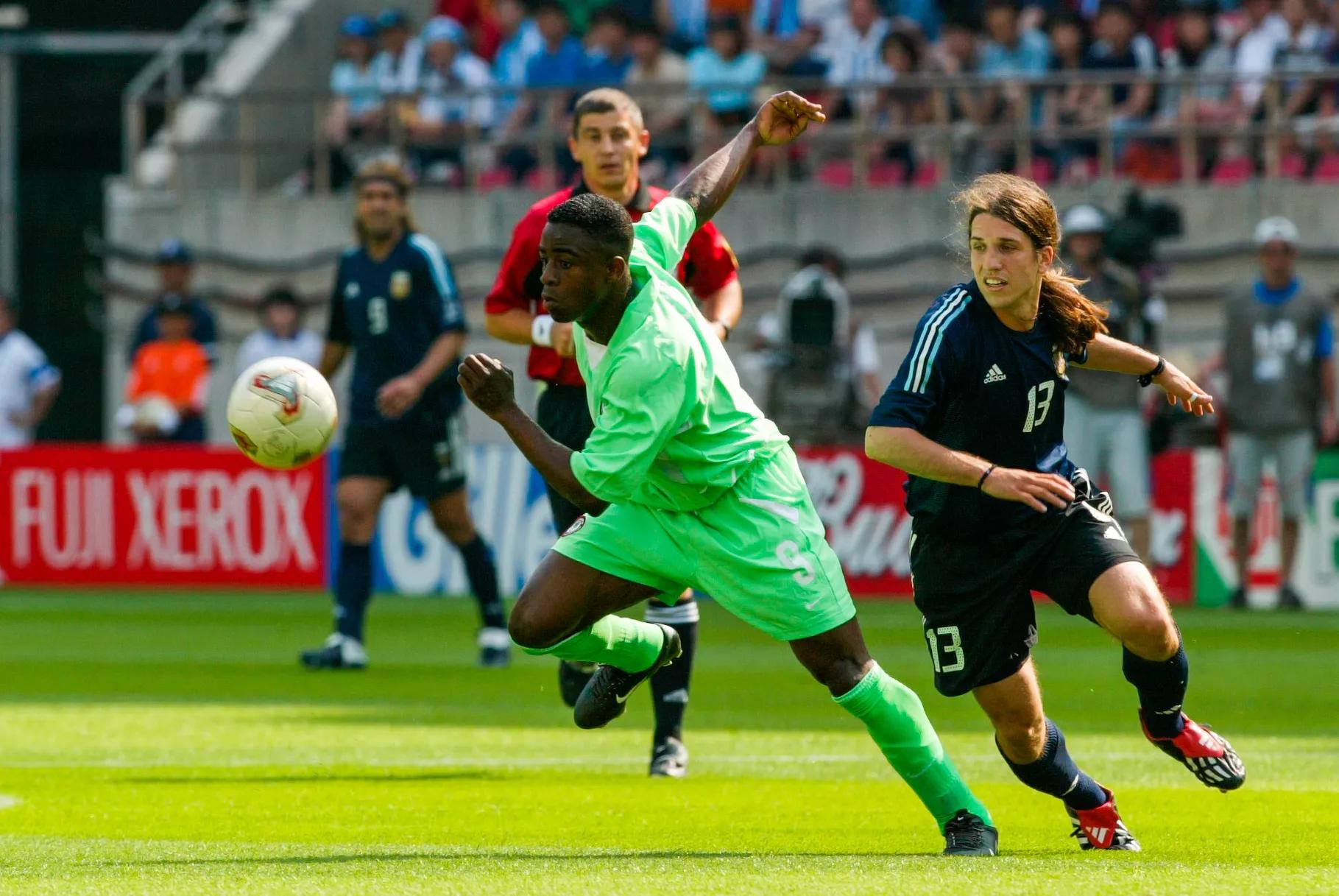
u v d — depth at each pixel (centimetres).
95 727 2922
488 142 6869
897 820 1992
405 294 3616
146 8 8706
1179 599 5266
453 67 7275
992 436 1716
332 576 5738
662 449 1681
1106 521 1703
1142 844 1792
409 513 5653
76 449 5900
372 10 8238
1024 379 1702
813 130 6756
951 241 1848
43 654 4200
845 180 6850
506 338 2488
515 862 1653
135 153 7225
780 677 3759
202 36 8181
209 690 3469
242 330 7019
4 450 5938
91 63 8388
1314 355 5028
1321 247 6381
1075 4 7044
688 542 1720
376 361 3662
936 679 1741
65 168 8369
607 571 1742
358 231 3666
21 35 8488
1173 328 6488
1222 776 1719
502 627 3919
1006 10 6762
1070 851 1752
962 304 1702
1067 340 1714
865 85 6519
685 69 6944
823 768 2459
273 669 3847
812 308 5459
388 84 7262
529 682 3603
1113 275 4653
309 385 2058
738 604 1714
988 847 1698
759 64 6850
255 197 7006
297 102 7981
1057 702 3281
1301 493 5066
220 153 7625
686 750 2611
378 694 3394
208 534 5800
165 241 7050
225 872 1608
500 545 5500
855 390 5572
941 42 7031
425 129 7081
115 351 7081
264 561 5775
